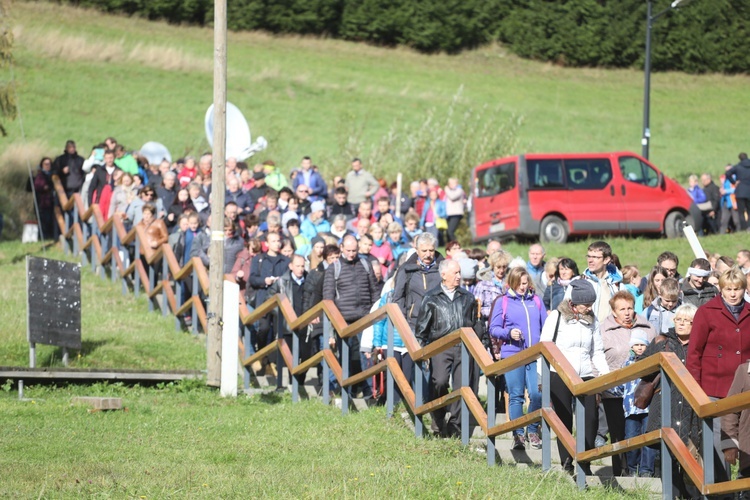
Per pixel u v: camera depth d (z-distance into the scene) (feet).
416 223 150.92
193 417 95.35
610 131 383.04
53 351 125.39
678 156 349.00
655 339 76.69
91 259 185.26
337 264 108.37
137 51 388.57
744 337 69.87
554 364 71.36
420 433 87.10
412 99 399.44
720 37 486.38
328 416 95.66
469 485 67.67
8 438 82.53
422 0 481.05
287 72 412.57
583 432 70.03
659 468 80.69
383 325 98.68
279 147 270.05
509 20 488.85
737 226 210.79
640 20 484.33
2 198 223.51
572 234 196.95
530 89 441.27
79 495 63.41
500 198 199.62
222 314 109.50
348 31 478.18
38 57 364.79
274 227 124.67
